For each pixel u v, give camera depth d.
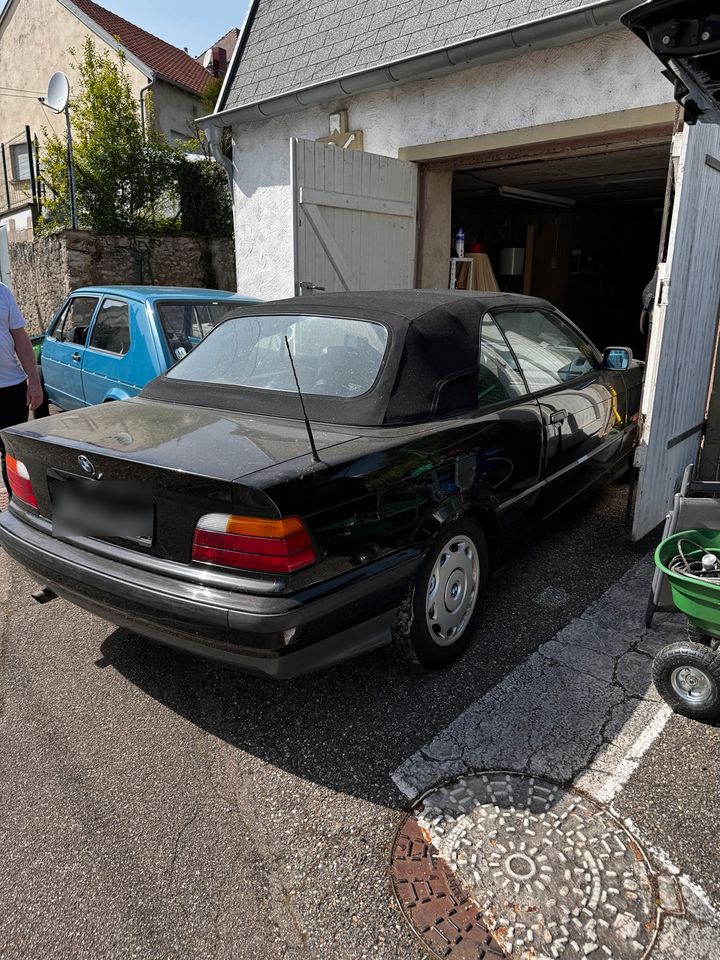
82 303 5.93
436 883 2.00
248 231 8.88
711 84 2.74
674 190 3.60
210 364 3.42
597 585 3.72
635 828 2.17
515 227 11.08
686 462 4.73
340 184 6.50
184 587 2.32
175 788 2.40
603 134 5.75
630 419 4.86
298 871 2.06
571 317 12.40
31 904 1.98
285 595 2.21
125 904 1.97
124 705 2.84
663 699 2.73
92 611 2.68
